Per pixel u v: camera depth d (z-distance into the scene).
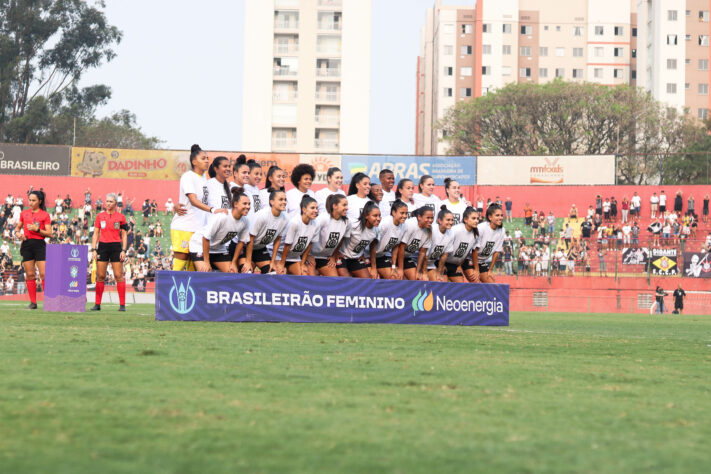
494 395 4.07
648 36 89.50
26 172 43.06
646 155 44.78
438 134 96.25
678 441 3.02
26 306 15.75
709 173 45.06
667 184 45.94
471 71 96.25
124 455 2.57
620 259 38.34
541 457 2.68
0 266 37.75
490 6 95.38
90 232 42.31
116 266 13.30
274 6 70.00
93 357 5.24
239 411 3.39
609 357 6.73
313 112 70.06
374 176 43.53
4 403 3.45
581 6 96.25
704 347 8.50
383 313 11.62
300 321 10.95
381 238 12.02
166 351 5.77
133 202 43.53
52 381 4.12
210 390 3.96
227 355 5.64
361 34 70.38
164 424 3.08
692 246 39.12
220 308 10.45
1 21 59.66
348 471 2.43
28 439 2.77
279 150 70.25
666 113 65.25
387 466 2.50
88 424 3.05
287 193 12.20
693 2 85.94
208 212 11.66
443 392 4.11
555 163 43.81
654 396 4.27
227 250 11.16
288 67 70.31
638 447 2.89
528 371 5.27
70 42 60.59
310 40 70.19
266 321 10.72
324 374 4.71
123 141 65.88
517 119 63.53
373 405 3.64
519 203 43.88
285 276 10.87
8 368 4.61
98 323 9.05
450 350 6.79
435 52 101.88
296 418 3.27
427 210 12.12
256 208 12.18
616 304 36.88
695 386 4.78
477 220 13.09
